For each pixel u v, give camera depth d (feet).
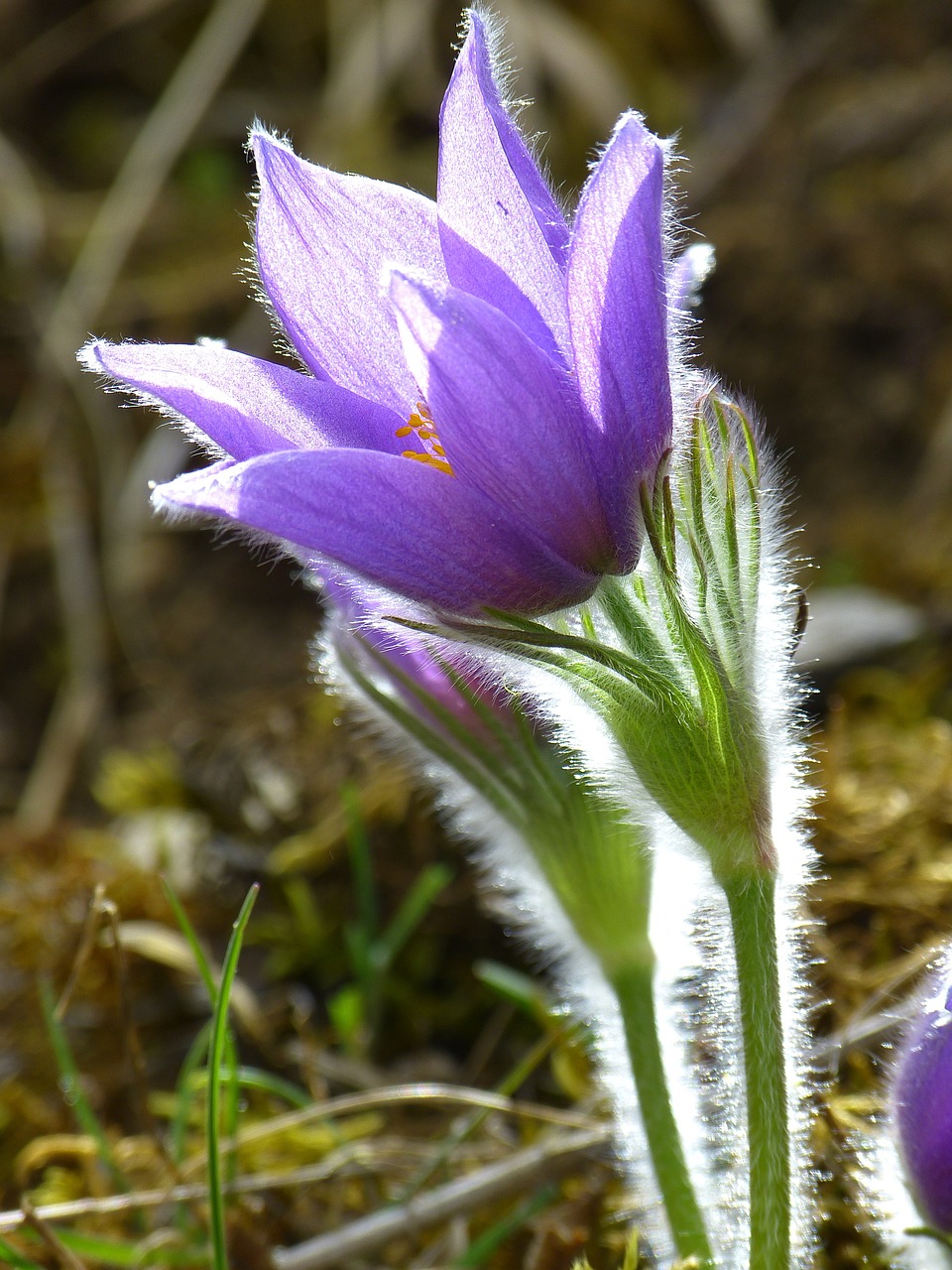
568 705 0.84
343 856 1.29
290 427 0.80
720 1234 0.89
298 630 1.78
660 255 0.77
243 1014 1.16
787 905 0.84
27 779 1.71
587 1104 1.04
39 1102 1.12
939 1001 0.83
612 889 0.89
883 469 1.76
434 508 0.77
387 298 0.76
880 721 1.34
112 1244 0.96
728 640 0.80
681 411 0.82
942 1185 0.82
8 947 1.25
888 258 1.89
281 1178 1.01
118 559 1.91
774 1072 0.82
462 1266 0.97
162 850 1.31
